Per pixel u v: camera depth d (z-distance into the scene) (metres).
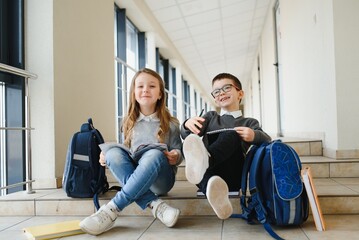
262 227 1.48
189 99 10.47
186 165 1.38
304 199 1.43
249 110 13.59
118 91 4.25
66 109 2.35
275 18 5.49
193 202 1.75
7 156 2.19
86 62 2.74
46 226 1.54
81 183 1.81
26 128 1.98
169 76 7.36
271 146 1.44
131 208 1.78
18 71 1.88
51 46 2.19
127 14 4.59
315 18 2.93
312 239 1.28
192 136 1.37
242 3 5.31
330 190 1.79
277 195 1.40
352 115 2.41
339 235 1.33
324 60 2.70
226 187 1.34
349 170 2.29
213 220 1.64
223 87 1.76
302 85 3.51
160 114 1.76
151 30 5.28
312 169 2.32
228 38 7.12
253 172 1.47
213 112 1.80
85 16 2.75
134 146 1.74
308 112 3.29
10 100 2.18
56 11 2.25
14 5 2.20
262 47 7.32
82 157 1.82
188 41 6.75
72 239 1.40
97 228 1.41
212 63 9.27
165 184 1.66
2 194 2.18
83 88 2.66
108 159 1.56
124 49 4.37
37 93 2.18
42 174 2.17
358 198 1.66
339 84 2.43
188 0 4.78
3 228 1.59
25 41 2.21
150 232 1.47
